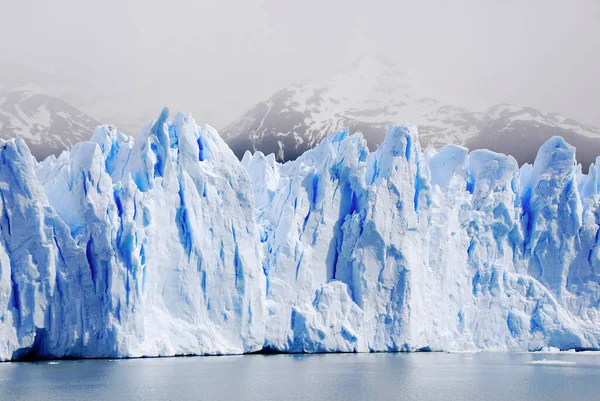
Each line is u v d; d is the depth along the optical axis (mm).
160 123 90312
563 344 106688
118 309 82438
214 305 90562
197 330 88438
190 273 89250
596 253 111000
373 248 98250
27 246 79188
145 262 85812
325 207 99688
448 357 101562
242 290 91812
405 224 99625
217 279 91062
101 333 81938
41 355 81188
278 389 71688
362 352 97250
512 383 78312
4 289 77500
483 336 105875
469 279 106875
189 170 91375
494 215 109938
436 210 105000
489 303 106750
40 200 80375
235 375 79062
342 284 97438
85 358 83750
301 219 98438
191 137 92438
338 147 111688
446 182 109000
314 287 97375
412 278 98875
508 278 108375
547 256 111062
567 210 111188
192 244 89625
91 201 83625
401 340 97438
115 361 87625
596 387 76562
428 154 117125
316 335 94875
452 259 105688
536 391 74188
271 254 97812
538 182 113062
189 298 88812
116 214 84500
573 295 110562
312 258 98062
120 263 82938
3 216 78750
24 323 78500
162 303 87688
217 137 95750
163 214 88500
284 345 94312
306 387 73000
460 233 106938
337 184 101062
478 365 92625
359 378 79062
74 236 83438
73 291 81125
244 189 94375
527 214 113312
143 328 84125
